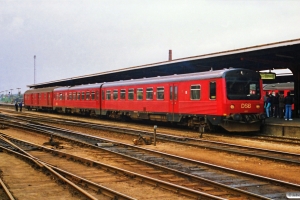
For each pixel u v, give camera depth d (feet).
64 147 52.65
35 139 64.69
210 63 79.82
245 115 63.36
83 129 80.02
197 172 34.53
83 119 116.26
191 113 69.10
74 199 26.14
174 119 74.02
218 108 62.64
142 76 114.21
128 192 28.14
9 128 86.12
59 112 148.15
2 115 135.13
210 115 64.54
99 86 107.24
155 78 81.30
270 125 64.90
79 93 121.39
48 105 152.05
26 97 188.34
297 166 37.09
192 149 49.88
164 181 29.68
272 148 50.08
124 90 92.99
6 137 65.16
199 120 68.80
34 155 45.62
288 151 47.37
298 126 59.47
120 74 107.14
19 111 180.24
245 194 25.93
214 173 34.01
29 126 85.51
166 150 49.44
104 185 30.35
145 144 54.80
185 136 64.49
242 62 78.13
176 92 73.26
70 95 129.18
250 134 67.10
